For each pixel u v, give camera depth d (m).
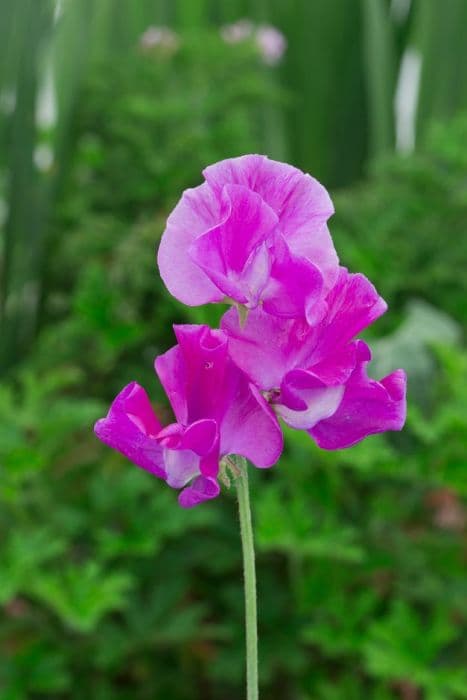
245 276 0.39
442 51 2.00
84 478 1.19
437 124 1.44
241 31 1.66
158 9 1.95
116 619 1.17
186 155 1.49
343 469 1.17
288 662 1.09
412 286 1.37
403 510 1.12
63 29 1.54
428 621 1.16
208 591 1.20
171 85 1.61
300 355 0.40
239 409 0.40
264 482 1.23
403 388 0.40
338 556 1.03
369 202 1.40
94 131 1.59
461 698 1.09
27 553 0.99
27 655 1.06
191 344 0.39
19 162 1.49
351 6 2.06
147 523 1.07
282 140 2.03
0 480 1.02
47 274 1.54
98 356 1.27
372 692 1.12
